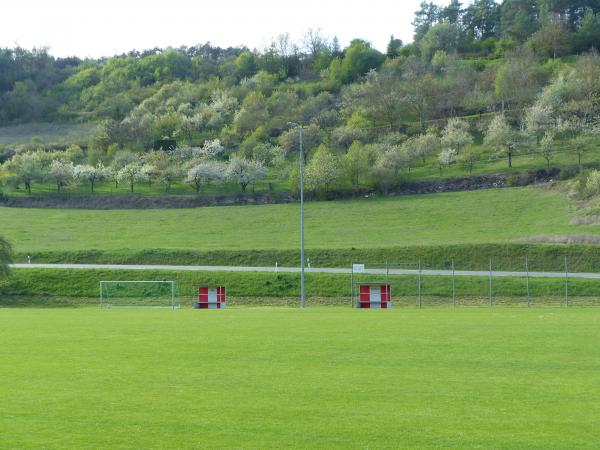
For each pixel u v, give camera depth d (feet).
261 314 195.31
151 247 404.98
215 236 464.65
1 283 312.09
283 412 65.10
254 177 596.70
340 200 556.51
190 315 193.16
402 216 498.69
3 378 82.58
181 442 55.83
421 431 58.54
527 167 572.92
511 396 71.26
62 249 398.01
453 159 597.52
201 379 81.56
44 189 636.48
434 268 341.82
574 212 463.83
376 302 242.78
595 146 596.29
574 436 56.70
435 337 122.42
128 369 88.79
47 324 159.43
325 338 122.31
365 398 70.85
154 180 639.35
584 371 85.71
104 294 303.27
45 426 60.64
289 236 456.86
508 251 342.23
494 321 157.69
